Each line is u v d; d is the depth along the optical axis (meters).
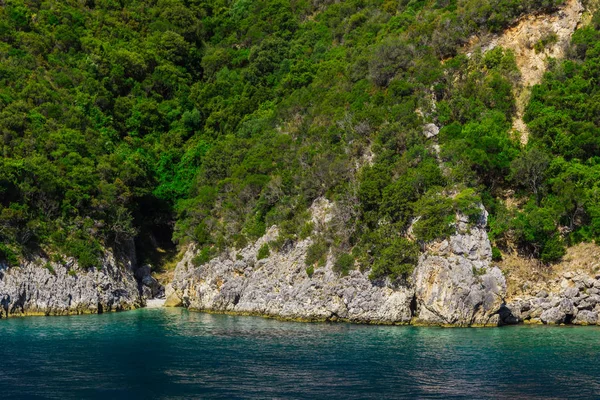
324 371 34.75
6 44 88.25
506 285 53.56
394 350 40.47
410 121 62.38
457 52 71.38
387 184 56.31
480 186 59.81
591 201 58.72
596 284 53.12
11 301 59.91
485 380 32.59
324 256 56.22
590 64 66.31
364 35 86.81
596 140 61.50
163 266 83.88
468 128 63.38
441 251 51.03
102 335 48.09
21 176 66.50
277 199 66.12
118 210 73.56
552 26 70.81
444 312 50.03
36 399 29.83
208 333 48.62
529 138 64.44
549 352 39.66
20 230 63.03
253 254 63.03
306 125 72.62
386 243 52.91
